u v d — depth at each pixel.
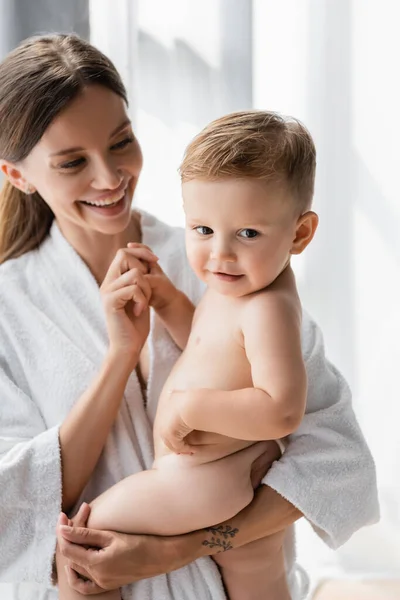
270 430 1.24
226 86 2.40
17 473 1.43
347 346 2.72
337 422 1.54
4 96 1.48
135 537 1.35
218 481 1.35
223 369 1.34
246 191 1.23
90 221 1.52
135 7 2.26
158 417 1.44
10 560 1.45
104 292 1.47
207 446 1.35
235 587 1.44
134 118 2.30
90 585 1.37
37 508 1.44
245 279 1.29
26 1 2.16
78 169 1.47
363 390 2.74
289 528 1.59
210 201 1.24
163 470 1.37
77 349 1.54
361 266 2.68
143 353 1.58
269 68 2.53
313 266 2.69
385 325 2.70
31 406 1.53
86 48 1.51
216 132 1.26
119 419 1.51
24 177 1.56
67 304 1.58
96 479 1.51
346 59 2.56
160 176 2.44
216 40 2.38
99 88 1.46
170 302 1.52
